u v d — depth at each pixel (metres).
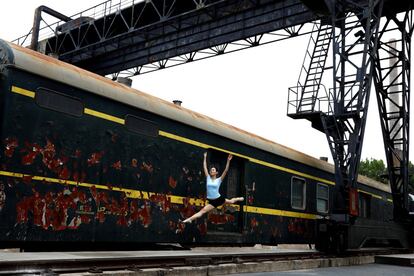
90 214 7.86
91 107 8.04
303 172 14.07
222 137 10.91
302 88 14.62
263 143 12.30
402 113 15.59
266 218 12.23
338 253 12.53
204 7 19.20
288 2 18.03
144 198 8.88
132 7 22.58
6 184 6.75
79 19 25.92
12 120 6.88
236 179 11.52
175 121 9.68
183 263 7.75
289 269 10.00
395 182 16.05
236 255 8.95
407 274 10.02
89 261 6.37
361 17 13.52
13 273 5.44
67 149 7.59
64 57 26.45
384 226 14.90
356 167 12.86
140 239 8.75
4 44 7.04
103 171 8.13
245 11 19.33
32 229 7.03
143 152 8.92
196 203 10.10
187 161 9.93
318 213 14.68
